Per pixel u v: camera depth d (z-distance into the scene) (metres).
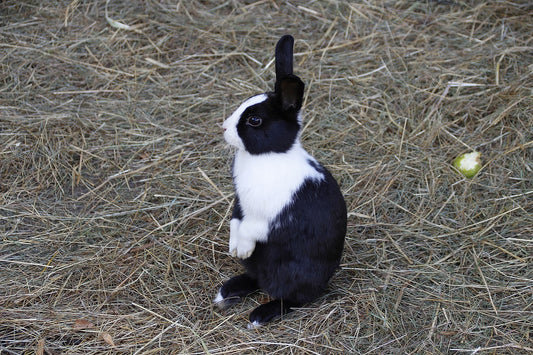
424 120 1.72
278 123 1.29
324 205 1.32
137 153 1.67
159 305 1.37
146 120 1.74
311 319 1.34
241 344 1.30
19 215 1.53
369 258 1.46
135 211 1.54
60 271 1.43
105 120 1.74
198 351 1.29
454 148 1.66
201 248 1.48
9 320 1.33
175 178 1.62
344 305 1.36
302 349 1.29
